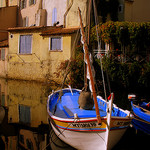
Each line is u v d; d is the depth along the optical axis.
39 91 15.30
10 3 29.62
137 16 21.78
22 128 8.26
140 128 7.98
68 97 9.40
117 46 15.92
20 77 20.45
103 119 5.45
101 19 20.50
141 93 14.02
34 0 25.38
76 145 6.11
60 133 6.39
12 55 20.98
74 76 14.72
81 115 6.29
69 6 20.16
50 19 23.45
